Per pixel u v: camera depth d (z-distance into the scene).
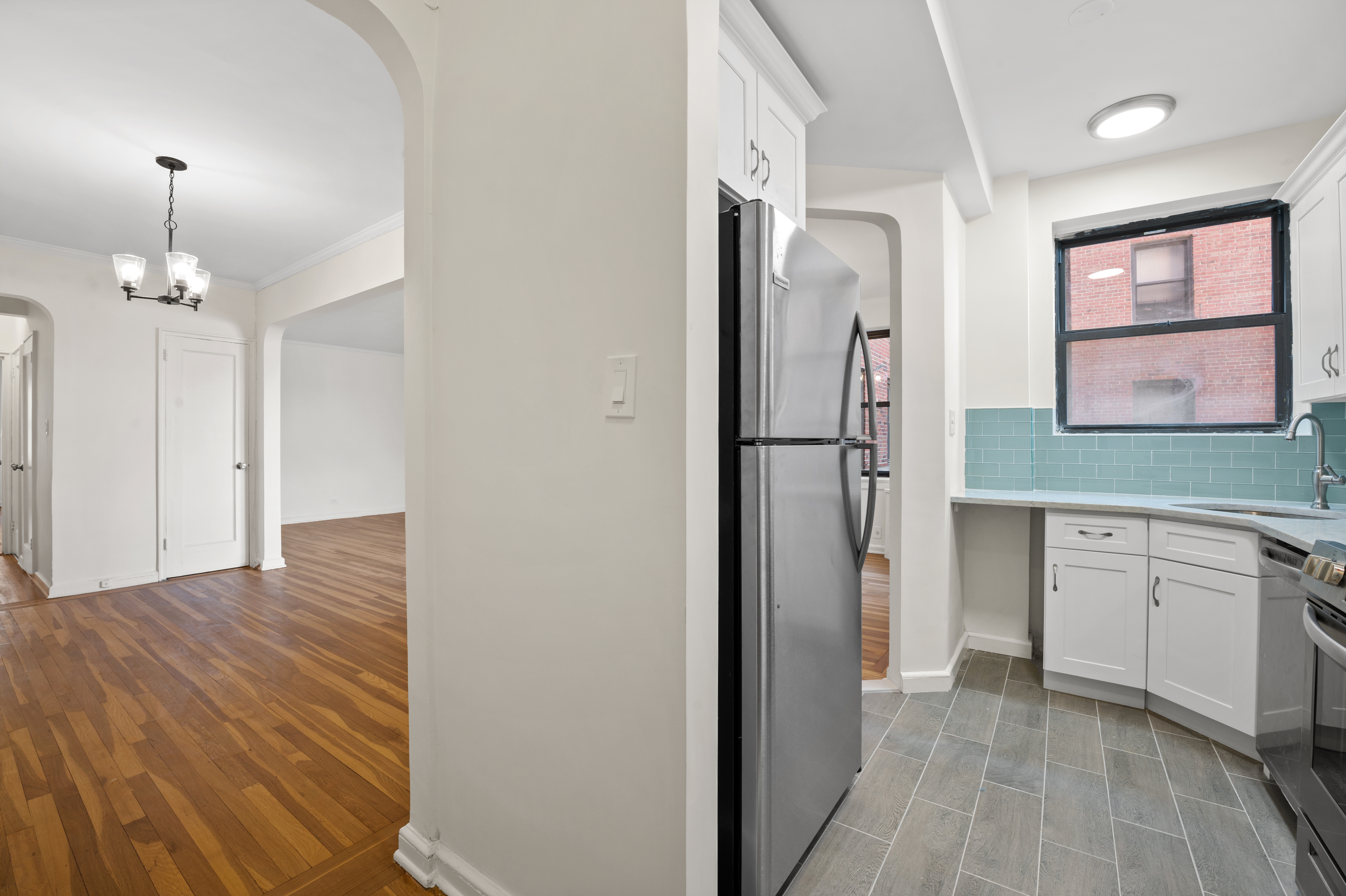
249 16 1.98
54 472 4.18
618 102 1.13
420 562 1.52
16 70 2.23
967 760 2.04
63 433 4.22
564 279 1.22
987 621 3.10
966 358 3.17
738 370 1.35
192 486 4.88
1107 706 2.44
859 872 1.51
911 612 2.61
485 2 1.38
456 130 1.44
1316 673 1.36
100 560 4.40
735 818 1.36
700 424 1.09
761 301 1.32
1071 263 3.15
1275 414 2.69
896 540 2.63
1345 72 2.17
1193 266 2.88
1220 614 2.08
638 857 1.12
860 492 1.84
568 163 1.21
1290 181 2.32
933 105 2.08
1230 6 1.85
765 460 1.32
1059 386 3.16
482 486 1.38
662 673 1.08
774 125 1.83
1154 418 2.95
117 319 4.46
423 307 1.51
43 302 4.11
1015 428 3.06
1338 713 1.25
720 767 1.38
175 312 4.75
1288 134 2.55
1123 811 1.75
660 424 1.07
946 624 2.62
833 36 1.74
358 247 4.06
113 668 2.92
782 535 1.37
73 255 4.20
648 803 1.11
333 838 1.66
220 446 5.03
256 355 5.23
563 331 1.22
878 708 2.44
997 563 3.07
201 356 4.91
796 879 1.48
